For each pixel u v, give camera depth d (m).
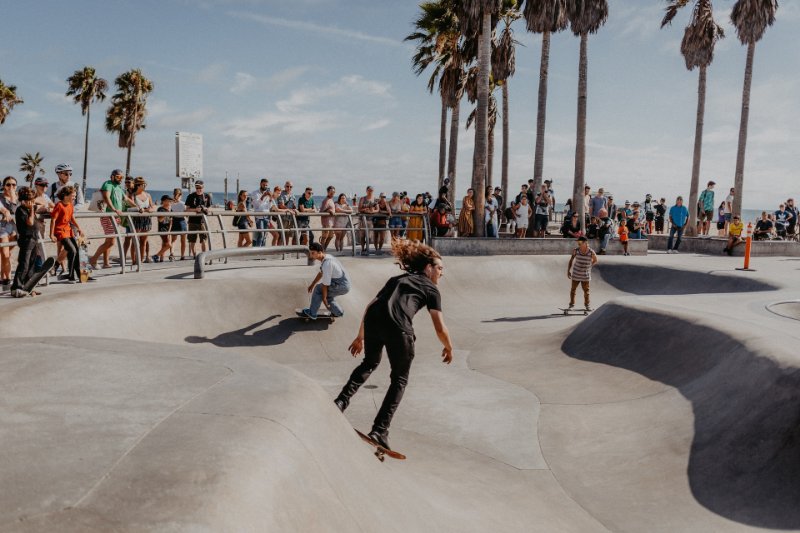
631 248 19.80
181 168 18.08
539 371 8.07
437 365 8.54
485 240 17.67
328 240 15.40
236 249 10.74
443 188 17.56
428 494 3.94
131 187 11.92
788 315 8.70
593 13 19.98
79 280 8.95
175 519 1.83
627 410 6.31
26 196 7.50
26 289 7.52
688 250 22.78
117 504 1.89
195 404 2.83
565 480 5.06
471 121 33.41
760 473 4.58
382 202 16.19
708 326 7.01
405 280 4.67
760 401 5.17
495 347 9.59
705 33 23.69
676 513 4.39
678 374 6.72
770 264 17.52
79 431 2.46
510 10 25.69
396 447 5.42
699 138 23.89
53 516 1.79
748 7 22.81
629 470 5.13
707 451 5.08
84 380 3.17
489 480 4.91
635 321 8.27
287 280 9.96
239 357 3.80
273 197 14.70
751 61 23.45
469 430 6.08
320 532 2.28
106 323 7.54
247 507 2.01
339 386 7.53
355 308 10.48
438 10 25.56
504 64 25.92
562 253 18.58
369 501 2.93
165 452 2.26
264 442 2.46
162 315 8.36
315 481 2.53
